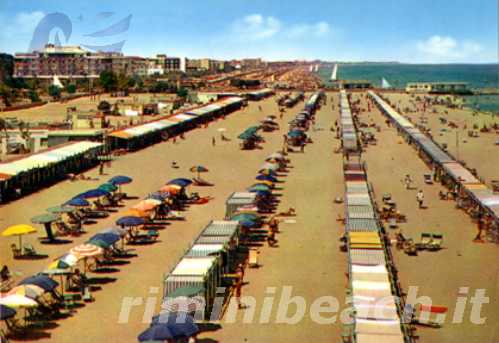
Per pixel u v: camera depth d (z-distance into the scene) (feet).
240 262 121.39
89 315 94.89
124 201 175.52
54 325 91.04
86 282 107.96
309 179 211.20
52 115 412.36
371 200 154.51
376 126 376.68
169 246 132.05
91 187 195.62
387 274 100.17
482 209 155.53
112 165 237.04
